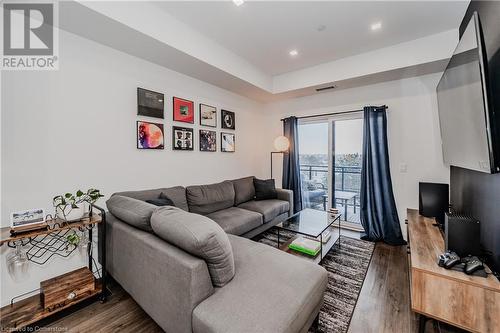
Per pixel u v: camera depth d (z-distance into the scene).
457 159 1.82
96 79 2.19
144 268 1.49
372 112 3.28
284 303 1.18
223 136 3.73
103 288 1.82
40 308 1.62
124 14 1.89
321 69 3.41
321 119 4.02
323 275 1.48
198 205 2.90
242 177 4.16
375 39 2.69
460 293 1.31
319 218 2.83
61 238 1.96
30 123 1.81
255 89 3.70
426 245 1.80
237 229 2.57
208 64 2.69
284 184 4.24
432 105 2.99
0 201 1.68
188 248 1.24
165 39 2.20
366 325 1.59
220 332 1.01
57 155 1.95
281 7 2.12
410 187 3.15
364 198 3.34
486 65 1.23
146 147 2.61
